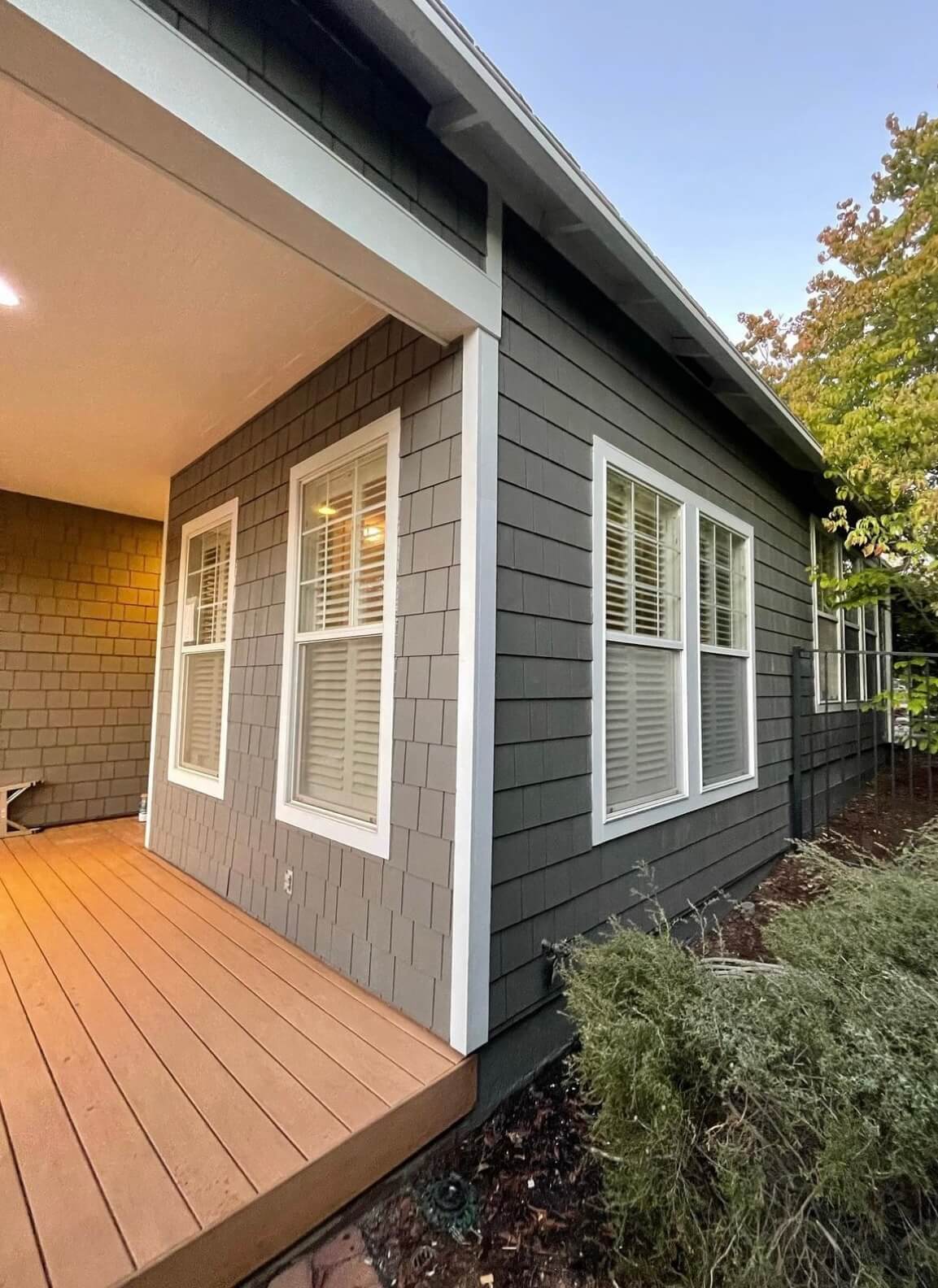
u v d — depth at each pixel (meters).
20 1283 1.21
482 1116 2.04
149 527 5.73
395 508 2.49
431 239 2.08
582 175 2.30
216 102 1.51
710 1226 1.38
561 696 2.56
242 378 3.15
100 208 1.99
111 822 5.25
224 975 2.50
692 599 3.70
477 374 2.23
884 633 8.48
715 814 3.85
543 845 2.40
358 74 1.88
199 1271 1.32
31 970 2.53
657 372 3.49
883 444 4.92
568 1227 1.63
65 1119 1.66
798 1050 1.45
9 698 4.91
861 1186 1.26
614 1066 1.51
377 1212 1.66
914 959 1.77
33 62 1.30
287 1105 1.73
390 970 2.29
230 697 3.60
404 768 2.33
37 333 2.74
